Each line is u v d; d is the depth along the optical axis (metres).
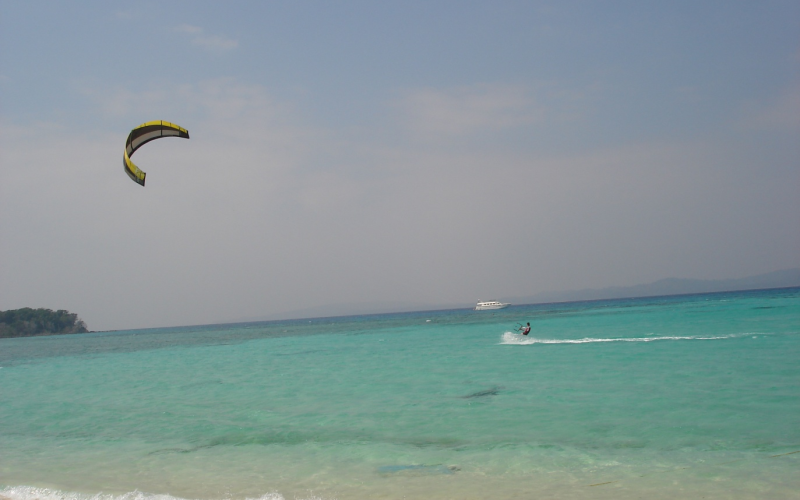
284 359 38.72
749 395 16.22
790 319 44.62
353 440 13.76
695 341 31.42
